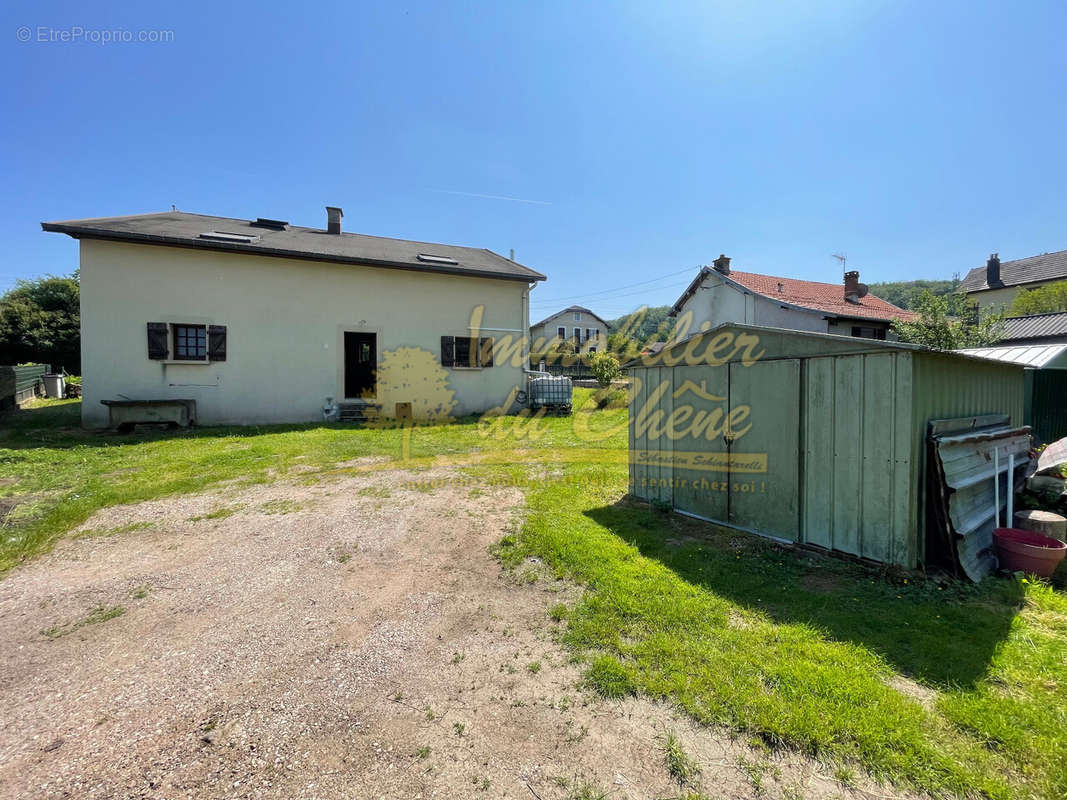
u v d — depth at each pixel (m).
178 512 4.85
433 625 2.76
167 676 2.27
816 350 3.77
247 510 4.94
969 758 1.71
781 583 3.22
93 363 9.35
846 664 2.26
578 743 1.82
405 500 5.34
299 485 5.92
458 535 4.27
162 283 9.81
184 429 9.71
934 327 13.77
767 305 17.48
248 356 10.55
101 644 2.56
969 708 1.95
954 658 2.33
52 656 2.44
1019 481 4.58
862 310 18.14
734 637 2.52
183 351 10.16
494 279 13.14
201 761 1.73
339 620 2.83
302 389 11.12
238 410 10.50
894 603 2.92
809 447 3.85
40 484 5.60
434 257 13.03
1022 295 21.22
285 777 1.66
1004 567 3.43
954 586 3.11
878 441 3.40
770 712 1.93
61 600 3.06
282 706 2.05
